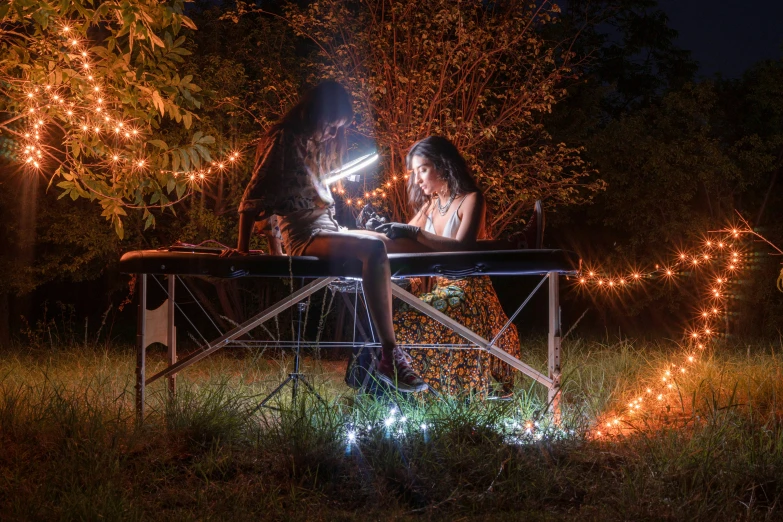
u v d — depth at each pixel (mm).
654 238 14141
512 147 11594
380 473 4234
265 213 5227
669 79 18984
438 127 9828
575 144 14516
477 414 4926
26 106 6391
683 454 4328
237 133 11609
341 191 6688
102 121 6391
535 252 5223
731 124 15812
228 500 3900
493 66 10211
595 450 4672
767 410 5867
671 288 14109
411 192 6375
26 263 12383
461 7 10148
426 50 9805
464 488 4105
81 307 15438
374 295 5016
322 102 5258
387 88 10172
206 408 5078
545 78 10875
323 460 4344
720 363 7492
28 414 5172
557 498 4047
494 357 5988
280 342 5430
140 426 4992
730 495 3936
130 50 5938
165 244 12547
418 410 5195
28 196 12062
